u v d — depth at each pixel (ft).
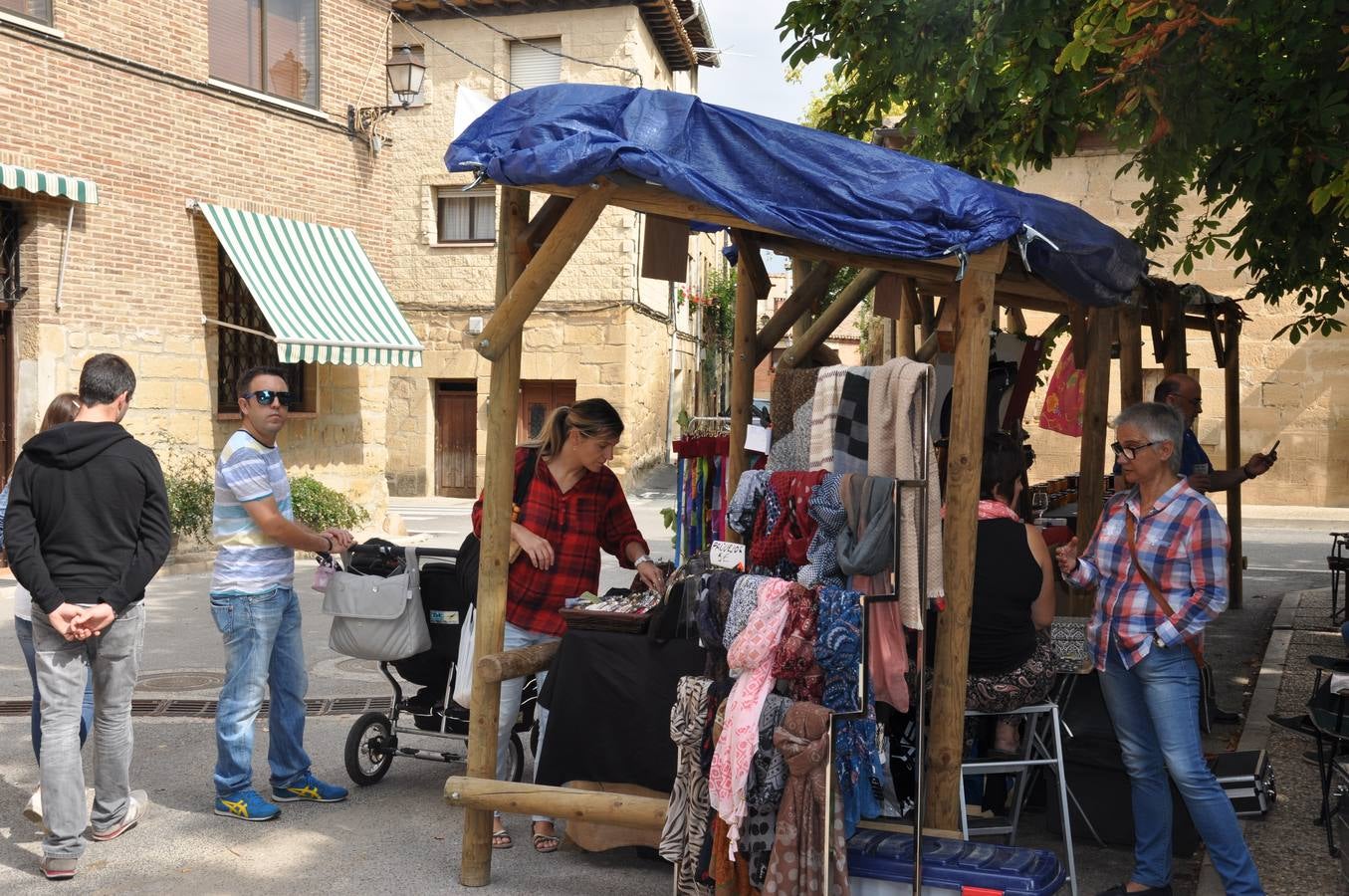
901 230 13.61
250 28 49.47
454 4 79.25
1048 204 15.88
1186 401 21.80
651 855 16.25
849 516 13.35
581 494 17.29
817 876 12.62
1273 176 22.02
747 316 19.16
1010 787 17.72
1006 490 15.72
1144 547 13.82
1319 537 55.83
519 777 18.93
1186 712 13.66
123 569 15.52
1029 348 21.98
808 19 26.37
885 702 14.08
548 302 79.66
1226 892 13.85
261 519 17.03
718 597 13.70
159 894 14.80
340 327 48.24
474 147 14.53
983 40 22.89
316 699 25.08
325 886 15.15
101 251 43.32
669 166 13.48
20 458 15.29
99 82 42.93
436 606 18.57
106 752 16.38
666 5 79.71
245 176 49.01
